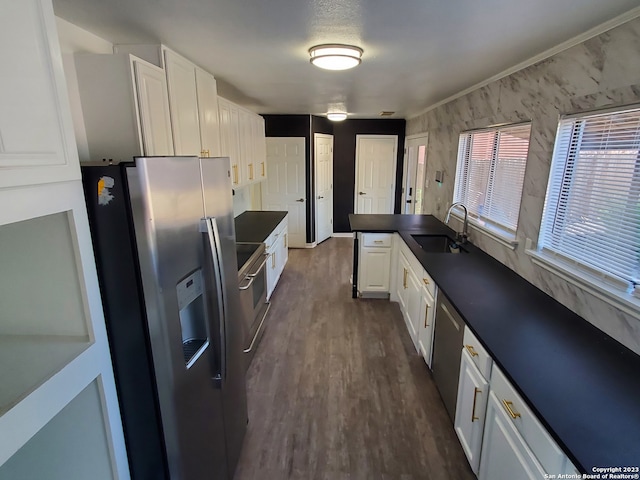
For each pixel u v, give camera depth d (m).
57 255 1.05
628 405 1.19
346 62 2.06
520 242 2.36
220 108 2.85
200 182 1.47
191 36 1.77
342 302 4.07
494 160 2.88
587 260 1.79
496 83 2.69
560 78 1.91
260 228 3.95
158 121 1.81
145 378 1.21
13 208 0.82
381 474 1.88
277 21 1.57
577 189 1.86
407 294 3.36
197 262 1.46
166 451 1.28
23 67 0.82
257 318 3.10
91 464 1.19
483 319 1.76
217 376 1.64
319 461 1.97
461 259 2.75
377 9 1.43
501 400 1.44
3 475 1.06
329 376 2.71
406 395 2.49
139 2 1.36
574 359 1.44
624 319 1.52
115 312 1.16
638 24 1.40
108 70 1.58
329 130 6.45
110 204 1.08
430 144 4.72
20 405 0.84
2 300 1.07
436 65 2.35
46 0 0.89
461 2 1.35
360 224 4.10
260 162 4.50
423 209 5.13
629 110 1.49
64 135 0.96
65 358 1.01
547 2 1.34
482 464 1.64
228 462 1.80
